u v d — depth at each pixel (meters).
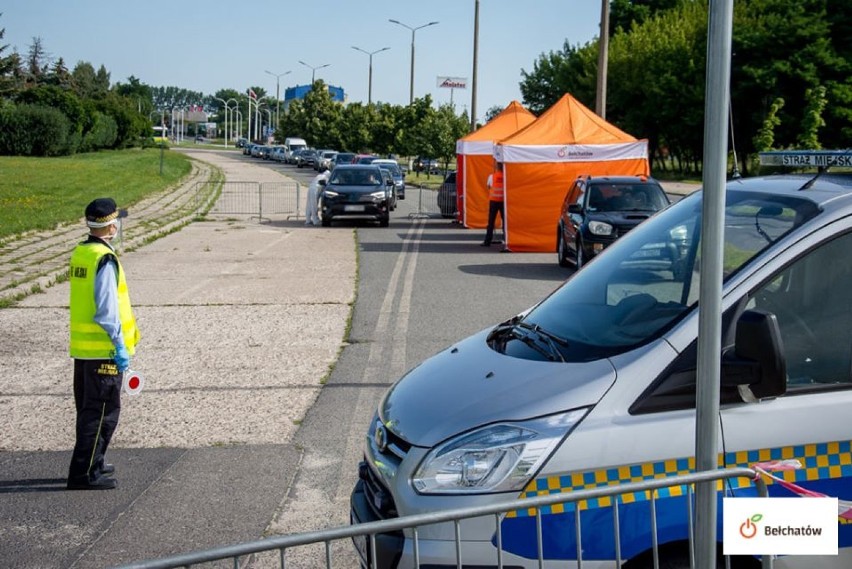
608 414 3.23
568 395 3.29
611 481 3.17
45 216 24.80
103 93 95.44
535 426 3.22
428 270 16.44
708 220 2.47
